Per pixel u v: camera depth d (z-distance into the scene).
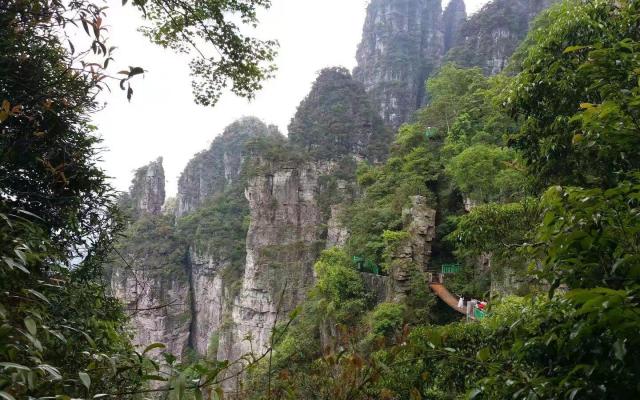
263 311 50.22
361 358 3.01
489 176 23.31
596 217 2.96
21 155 4.32
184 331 65.81
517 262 16.06
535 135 6.43
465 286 23.59
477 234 8.10
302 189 54.94
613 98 3.73
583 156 5.46
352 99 68.69
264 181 54.16
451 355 3.39
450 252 28.28
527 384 3.02
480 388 3.52
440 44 95.50
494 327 4.79
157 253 66.94
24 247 2.52
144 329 61.12
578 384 2.74
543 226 3.36
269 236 53.22
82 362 3.00
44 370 2.13
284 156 55.75
